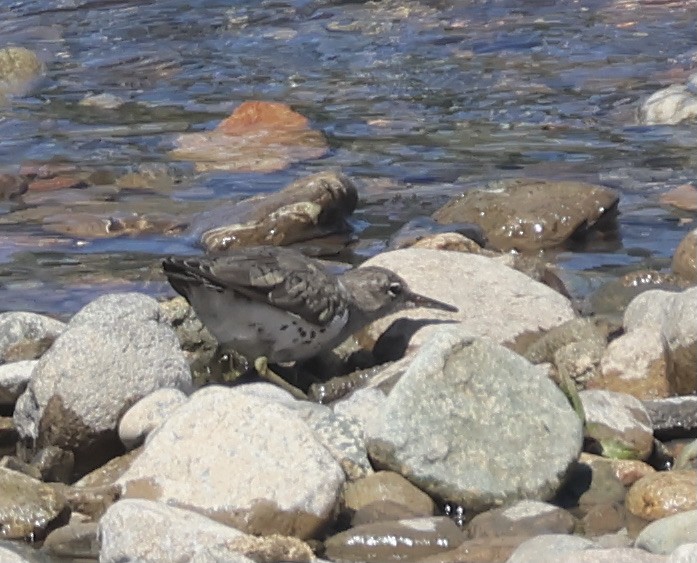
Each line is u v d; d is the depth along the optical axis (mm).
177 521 12016
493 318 17031
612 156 24828
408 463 13227
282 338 16344
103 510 13102
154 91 29516
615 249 21078
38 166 24953
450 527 12672
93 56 31984
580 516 13203
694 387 15898
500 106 27750
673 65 29938
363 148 25641
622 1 34344
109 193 23625
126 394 14727
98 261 20750
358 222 22172
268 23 33938
